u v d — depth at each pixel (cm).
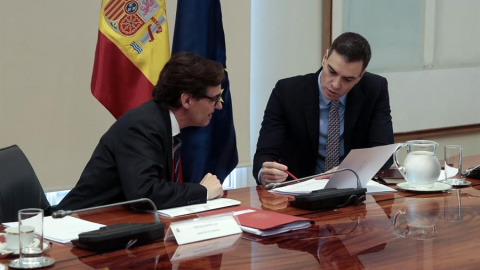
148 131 223
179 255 165
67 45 358
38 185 226
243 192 243
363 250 171
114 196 229
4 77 341
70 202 228
